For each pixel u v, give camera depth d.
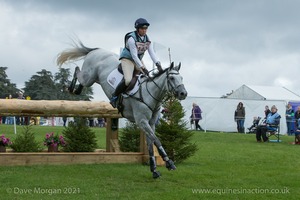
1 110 8.09
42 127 20.22
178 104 9.28
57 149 9.29
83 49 8.48
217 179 7.31
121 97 7.41
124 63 7.42
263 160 9.97
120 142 9.63
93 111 8.80
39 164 8.10
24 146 8.87
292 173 8.05
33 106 8.28
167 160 7.07
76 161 8.39
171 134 9.06
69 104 8.60
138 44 7.29
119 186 6.56
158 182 6.96
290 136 19.25
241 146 13.34
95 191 6.16
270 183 7.06
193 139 15.52
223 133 18.95
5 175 6.98
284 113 20.95
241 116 20.34
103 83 7.91
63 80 36.44
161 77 7.04
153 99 7.13
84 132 9.41
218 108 21.02
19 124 23.12
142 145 8.88
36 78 39.41
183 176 7.50
